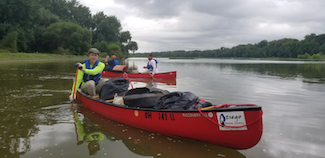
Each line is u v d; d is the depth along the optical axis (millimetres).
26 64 21953
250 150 3062
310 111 4973
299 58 87750
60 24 55219
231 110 2883
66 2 75938
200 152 3020
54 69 16203
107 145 3178
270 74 14516
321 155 2869
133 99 3938
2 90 7125
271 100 6129
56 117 4438
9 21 42344
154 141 3363
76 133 3605
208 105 3396
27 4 43031
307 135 3533
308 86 8852
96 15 85125
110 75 13055
